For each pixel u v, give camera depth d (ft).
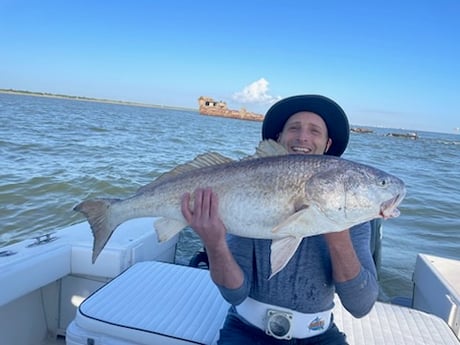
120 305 9.11
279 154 7.36
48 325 11.79
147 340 8.10
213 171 7.35
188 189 7.41
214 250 7.03
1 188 31.37
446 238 26.91
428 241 26.04
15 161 42.80
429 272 12.12
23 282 9.75
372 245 11.24
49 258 10.53
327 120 8.62
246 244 7.79
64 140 63.98
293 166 6.99
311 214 6.69
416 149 149.69
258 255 7.61
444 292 10.76
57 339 11.73
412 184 52.85
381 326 9.56
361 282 6.94
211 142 87.10
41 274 10.29
